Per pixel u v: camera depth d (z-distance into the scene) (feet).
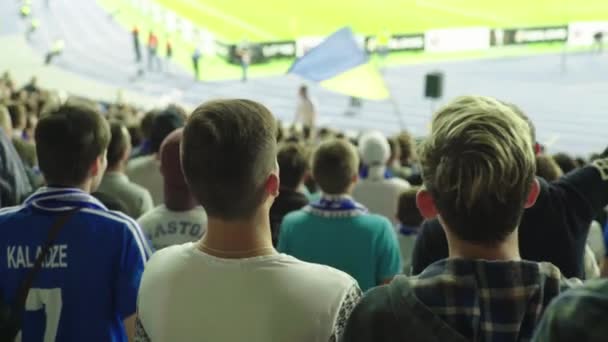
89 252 6.74
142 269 6.88
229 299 5.08
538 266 4.21
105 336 6.82
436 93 46.26
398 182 15.39
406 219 11.99
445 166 4.33
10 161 9.33
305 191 13.97
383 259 9.92
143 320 5.43
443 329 4.07
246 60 79.41
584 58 75.61
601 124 59.93
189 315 5.13
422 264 6.55
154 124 13.94
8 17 96.68
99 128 7.16
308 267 5.24
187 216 9.28
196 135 5.14
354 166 9.96
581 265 6.23
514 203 4.27
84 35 93.30
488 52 79.25
